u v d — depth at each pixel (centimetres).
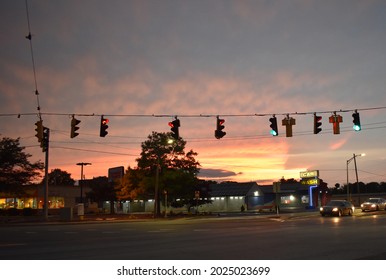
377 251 1452
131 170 5581
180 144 5450
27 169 4850
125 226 3288
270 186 9162
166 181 5325
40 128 2716
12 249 1644
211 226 3081
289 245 1653
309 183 7644
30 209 5506
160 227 3064
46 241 1988
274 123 2631
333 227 2628
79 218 4725
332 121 2616
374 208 5047
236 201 8006
